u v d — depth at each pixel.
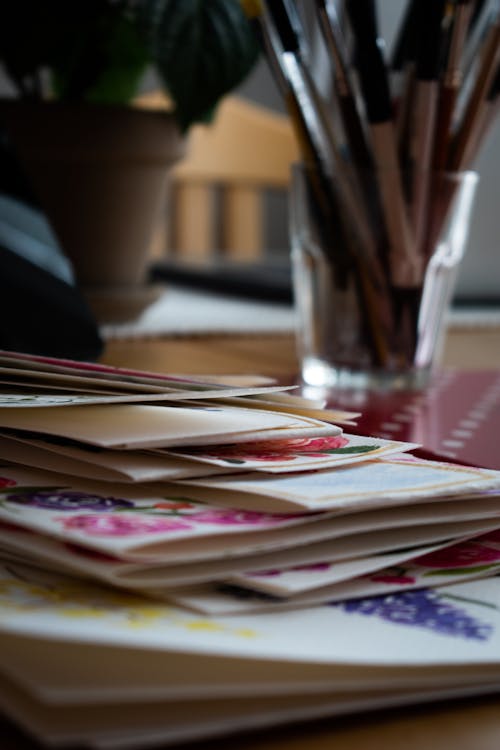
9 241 0.76
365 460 0.48
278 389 0.50
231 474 0.46
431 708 0.39
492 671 0.39
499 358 0.85
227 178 1.84
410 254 0.70
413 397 0.69
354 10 0.66
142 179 0.91
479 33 0.72
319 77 0.84
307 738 0.36
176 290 1.28
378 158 0.68
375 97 0.67
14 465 0.49
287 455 0.48
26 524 0.42
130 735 0.34
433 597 0.44
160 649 0.35
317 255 0.72
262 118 1.82
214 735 0.35
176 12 0.84
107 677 0.35
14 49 0.91
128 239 0.93
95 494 0.46
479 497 0.47
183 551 0.40
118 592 0.41
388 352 0.71
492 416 0.64
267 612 0.41
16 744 0.35
